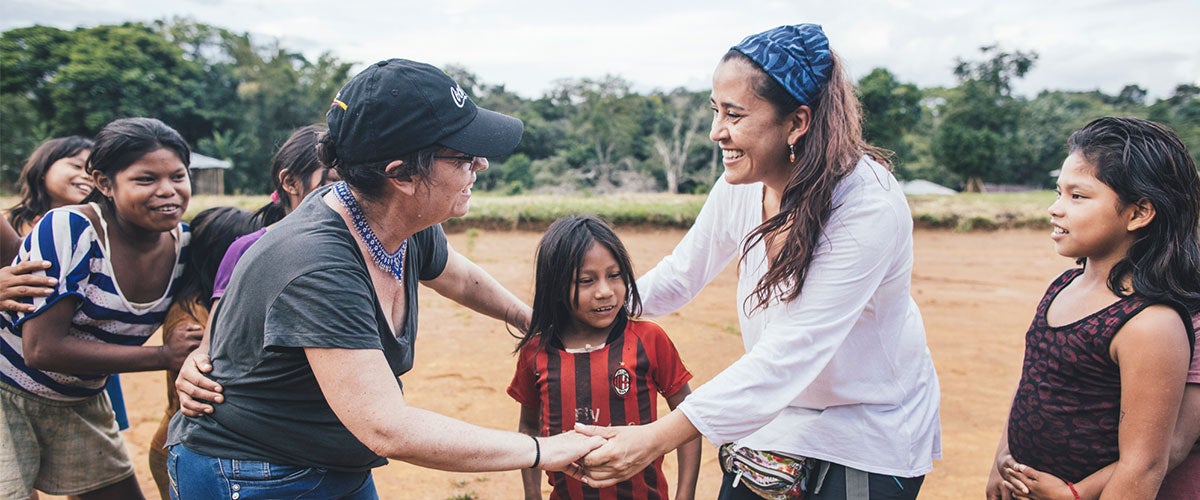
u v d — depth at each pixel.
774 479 2.38
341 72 51.91
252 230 2.92
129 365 2.59
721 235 2.64
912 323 2.37
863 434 2.29
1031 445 2.18
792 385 2.16
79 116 42.97
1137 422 1.92
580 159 60.75
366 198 1.98
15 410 2.81
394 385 1.94
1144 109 53.44
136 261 2.72
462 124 1.93
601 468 2.22
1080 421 2.06
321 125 2.98
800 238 2.06
